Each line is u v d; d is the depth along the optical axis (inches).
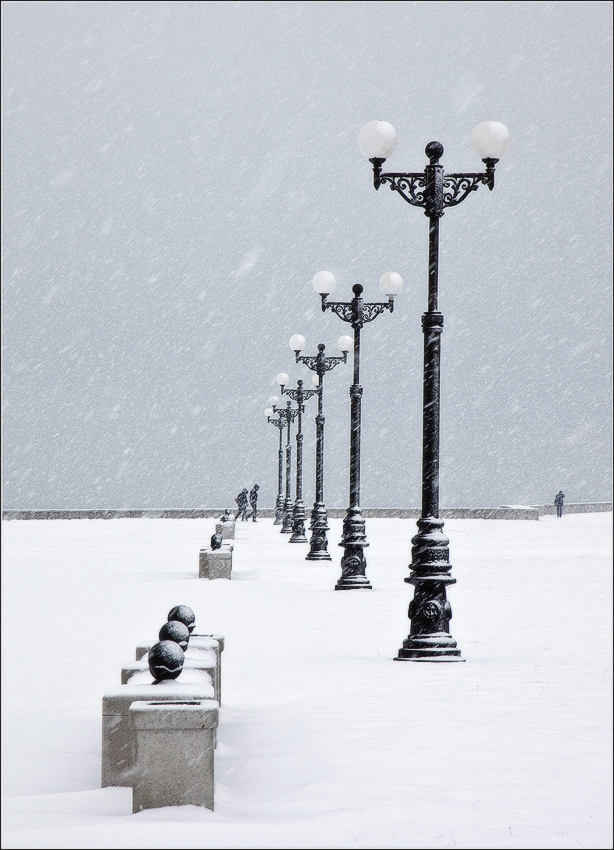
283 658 1048.2
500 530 5049.2
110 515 7268.7
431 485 1103.0
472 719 708.7
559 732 663.1
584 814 486.9
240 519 6825.8
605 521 6501.0
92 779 599.8
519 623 1358.3
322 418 2733.8
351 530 1937.7
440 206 1139.3
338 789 537.0
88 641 1208.8
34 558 2940.5
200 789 521.3
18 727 737.0
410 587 1980.8
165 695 554.9
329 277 1932.8
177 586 2018.9
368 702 785.6
